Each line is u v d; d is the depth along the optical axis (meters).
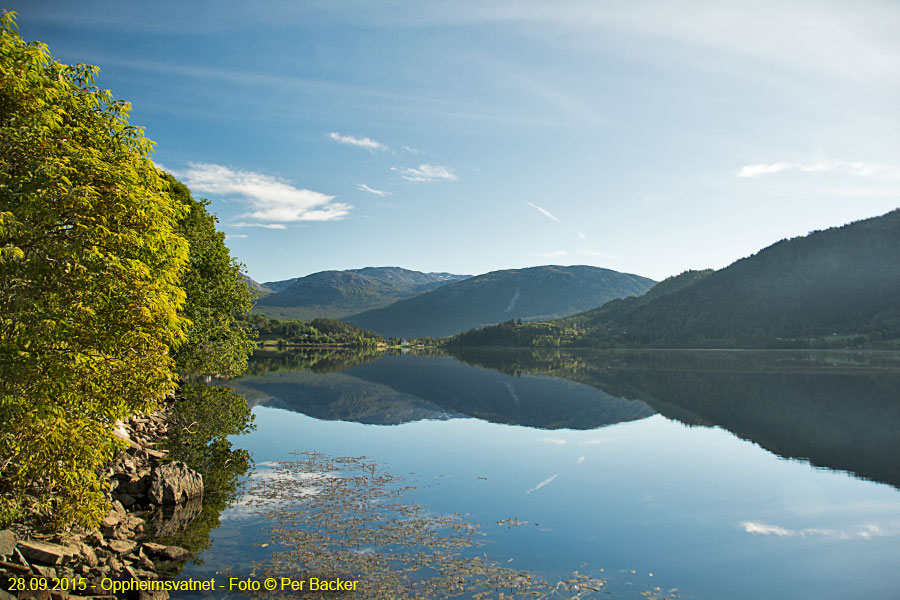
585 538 13.70
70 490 10.89
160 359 11.56
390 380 61.34
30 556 9.82
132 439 19.62
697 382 59.75
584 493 17.75
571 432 29.22
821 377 65.62
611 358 128.50
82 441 10.72
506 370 82.25
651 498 17.33
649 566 12.13
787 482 19.50
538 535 13.79
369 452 23.09
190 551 11.81
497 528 14.15
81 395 10.54
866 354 133.38
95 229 9.84
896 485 19.14
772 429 30.30
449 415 35.06
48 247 9.36
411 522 14.29
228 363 41.28
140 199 10.72
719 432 29.34
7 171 9.52
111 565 10.53
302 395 44.06
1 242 9.35
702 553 12.98
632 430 29.98
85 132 11.08
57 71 10.80
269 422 30.38
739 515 15.85
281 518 14.20
